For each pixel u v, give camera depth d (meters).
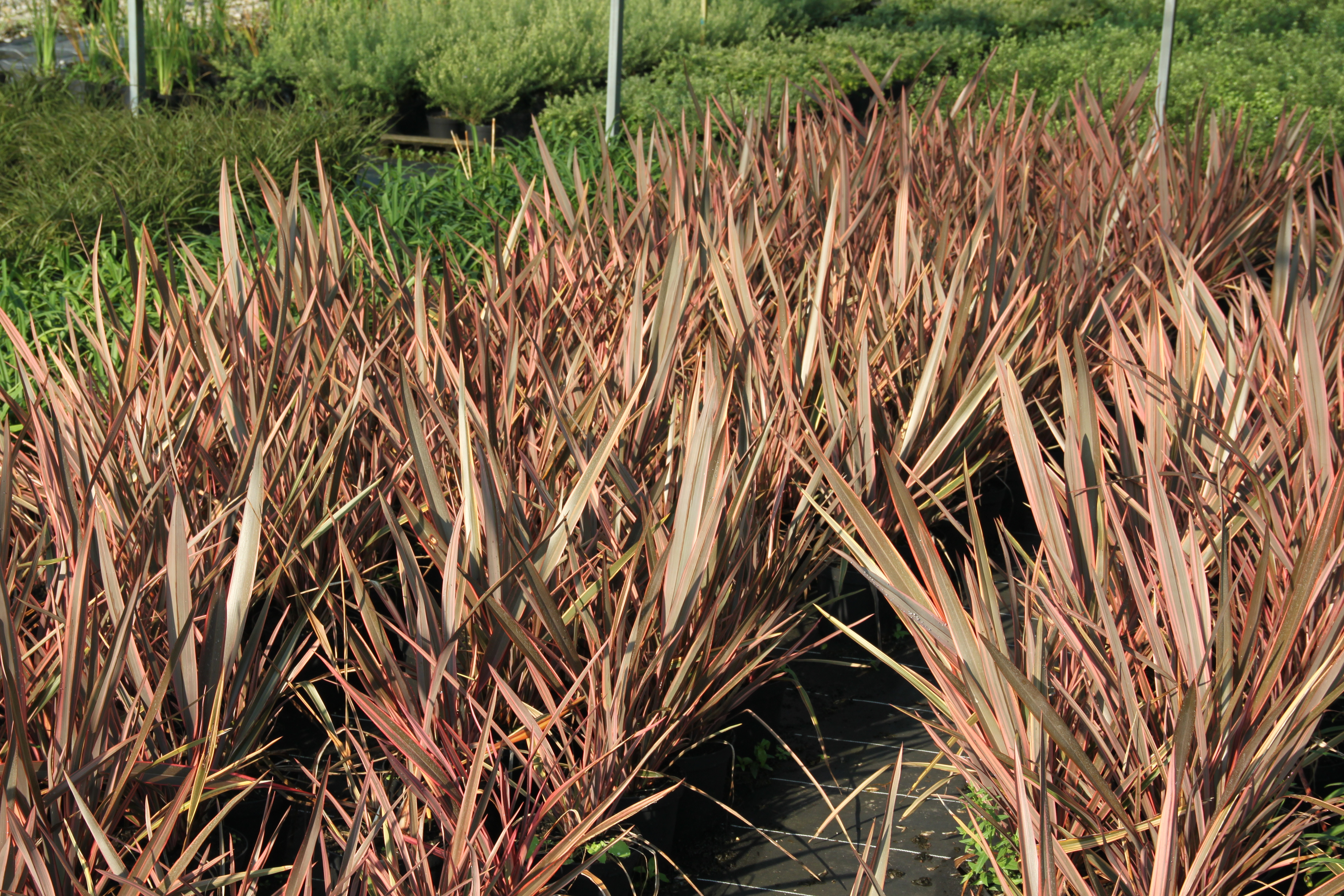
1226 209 5.38
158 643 1.99
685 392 2.50
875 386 2.95
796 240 3.71
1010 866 2.15
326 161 6.76
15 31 12.73
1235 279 5.02
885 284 3.51
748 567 2.31
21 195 5.46
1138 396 2.27
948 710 1.90
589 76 10.94
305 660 2.01
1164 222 4.65
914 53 11.67
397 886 1.57
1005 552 1.88
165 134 6.46
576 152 4.32
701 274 3.05
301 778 2.26
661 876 2.17
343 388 2.42
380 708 1.87
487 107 10.15
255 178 6.05
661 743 2.04
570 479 2.29
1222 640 1.59
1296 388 2.43
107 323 3.74
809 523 2.62
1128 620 1.98
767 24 13.93
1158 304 2.56
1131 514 2.09
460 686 1.83
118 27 10.99
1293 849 2.03
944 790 2.46
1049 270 3.78
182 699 1.86
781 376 2.73
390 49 10.52
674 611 1.93
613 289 2.98
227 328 2.61
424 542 1.94
